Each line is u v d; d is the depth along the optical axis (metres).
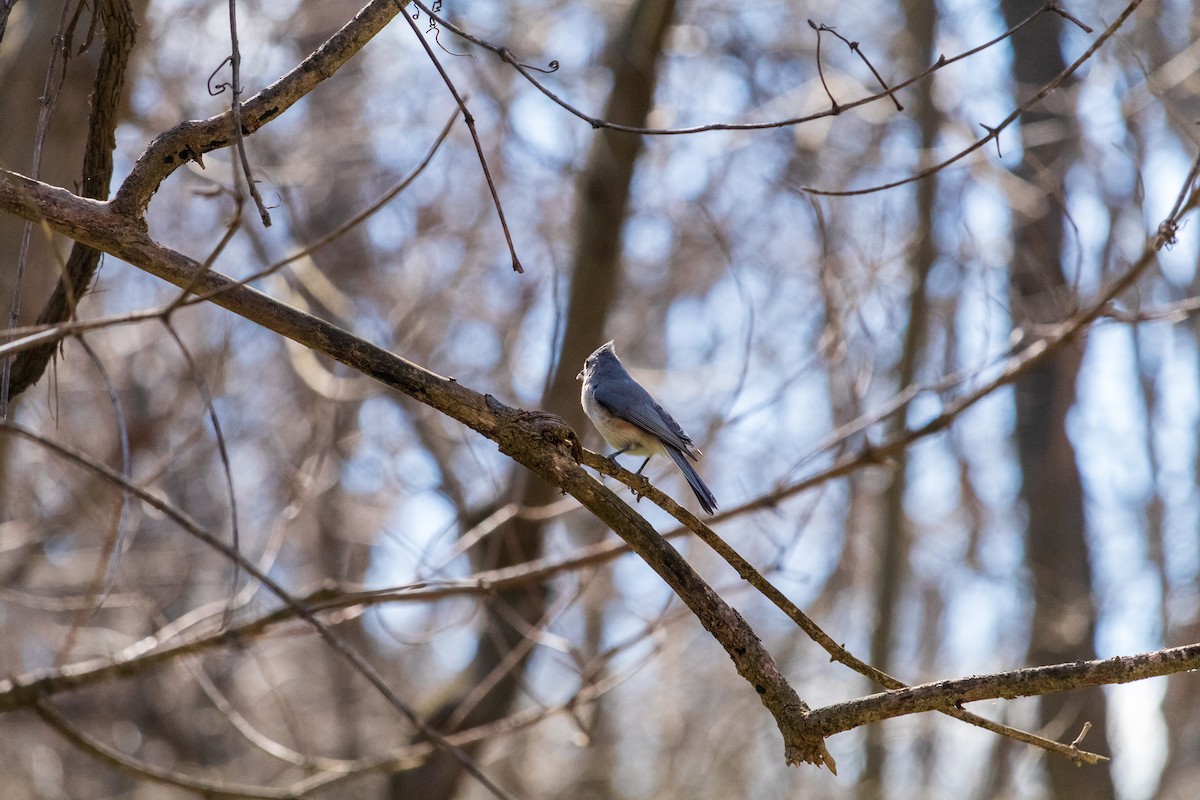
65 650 7.97
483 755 12.34
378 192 19.12
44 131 5.48
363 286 18.59
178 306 4.68
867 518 20.30
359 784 20.62
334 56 5.34
